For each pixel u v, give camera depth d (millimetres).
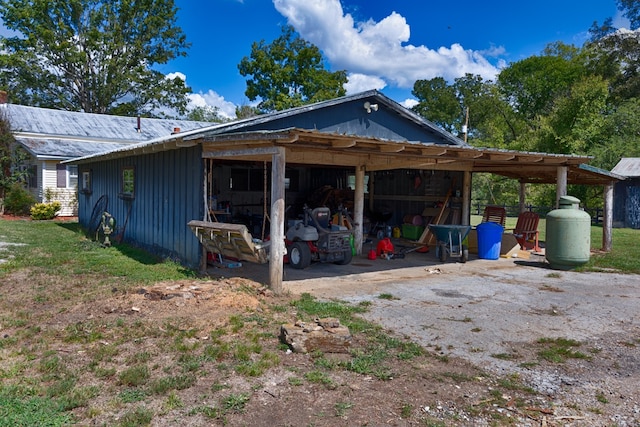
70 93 33469
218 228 6504
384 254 9672
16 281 6555
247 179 14836
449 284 7125
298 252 8289
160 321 4660
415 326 4852
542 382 3500
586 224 8453
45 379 3330
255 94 35688
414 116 11688
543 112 35562
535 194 25062
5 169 18734
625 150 22719
